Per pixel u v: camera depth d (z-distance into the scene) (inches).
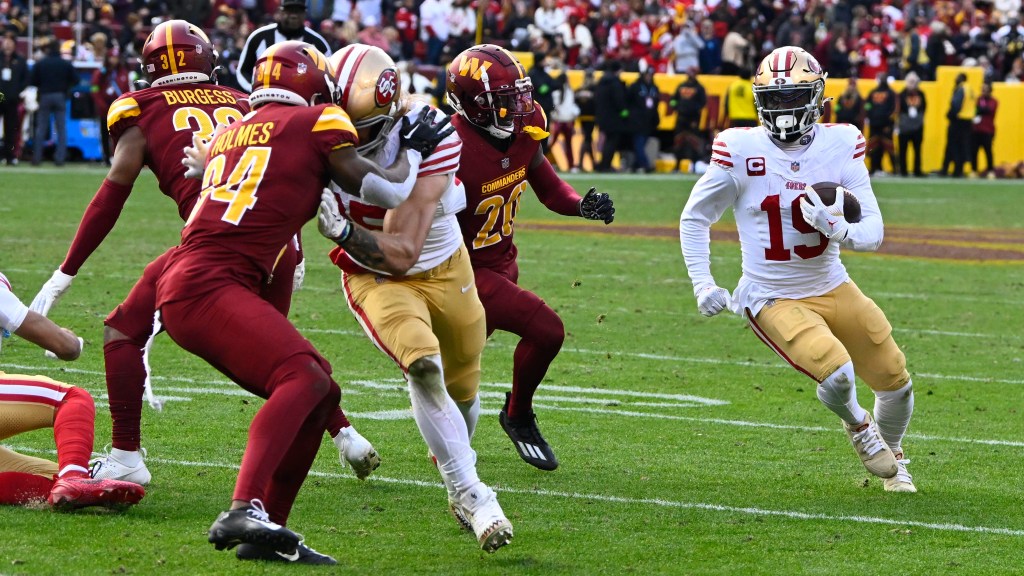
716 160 823.7
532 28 3826.3
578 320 1454.2
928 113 3885.3
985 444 949.2
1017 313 1584.6
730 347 1331.2
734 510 757.9
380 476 819.4
